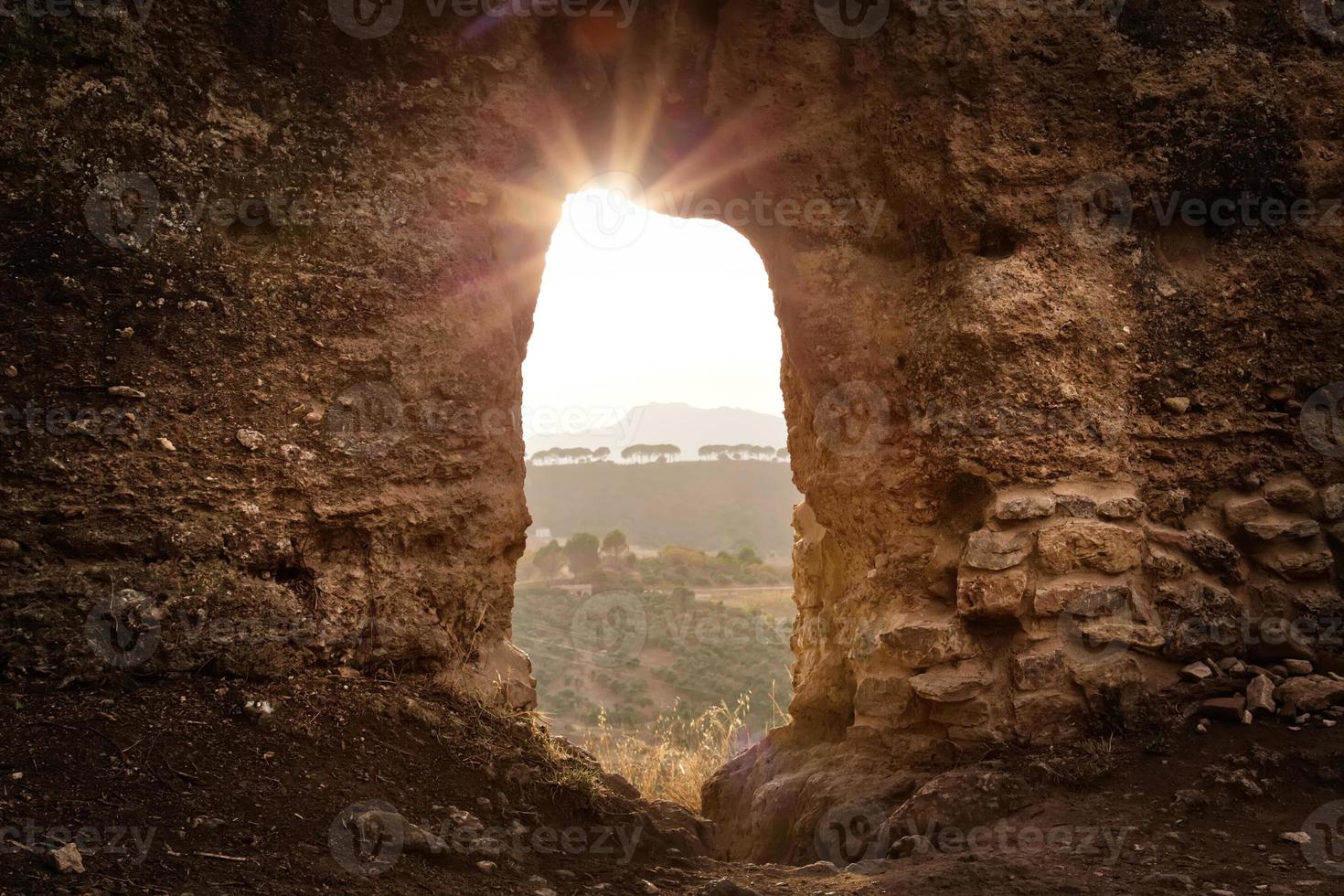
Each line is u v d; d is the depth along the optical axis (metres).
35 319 4.02
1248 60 5.26
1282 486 5.16
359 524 4.48
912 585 5.14
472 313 4.79
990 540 4.83
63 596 3.95
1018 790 4.43
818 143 5.41
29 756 3.39
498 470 4.95
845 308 5.40
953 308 5.05
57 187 4.07
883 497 5.29
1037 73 5.12
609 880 3.73
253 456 4.29
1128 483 5.02
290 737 3.89
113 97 4.18
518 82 4.93
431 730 4.23
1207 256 5.30
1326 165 5.30
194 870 2.99
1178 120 5.17
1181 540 5.02
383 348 4.53
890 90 5.23
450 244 4.73
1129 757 4.56
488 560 4.98
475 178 4.83
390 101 4.66
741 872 4.14
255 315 4.33
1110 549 4.86
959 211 5.08
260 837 3.27
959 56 5.09
